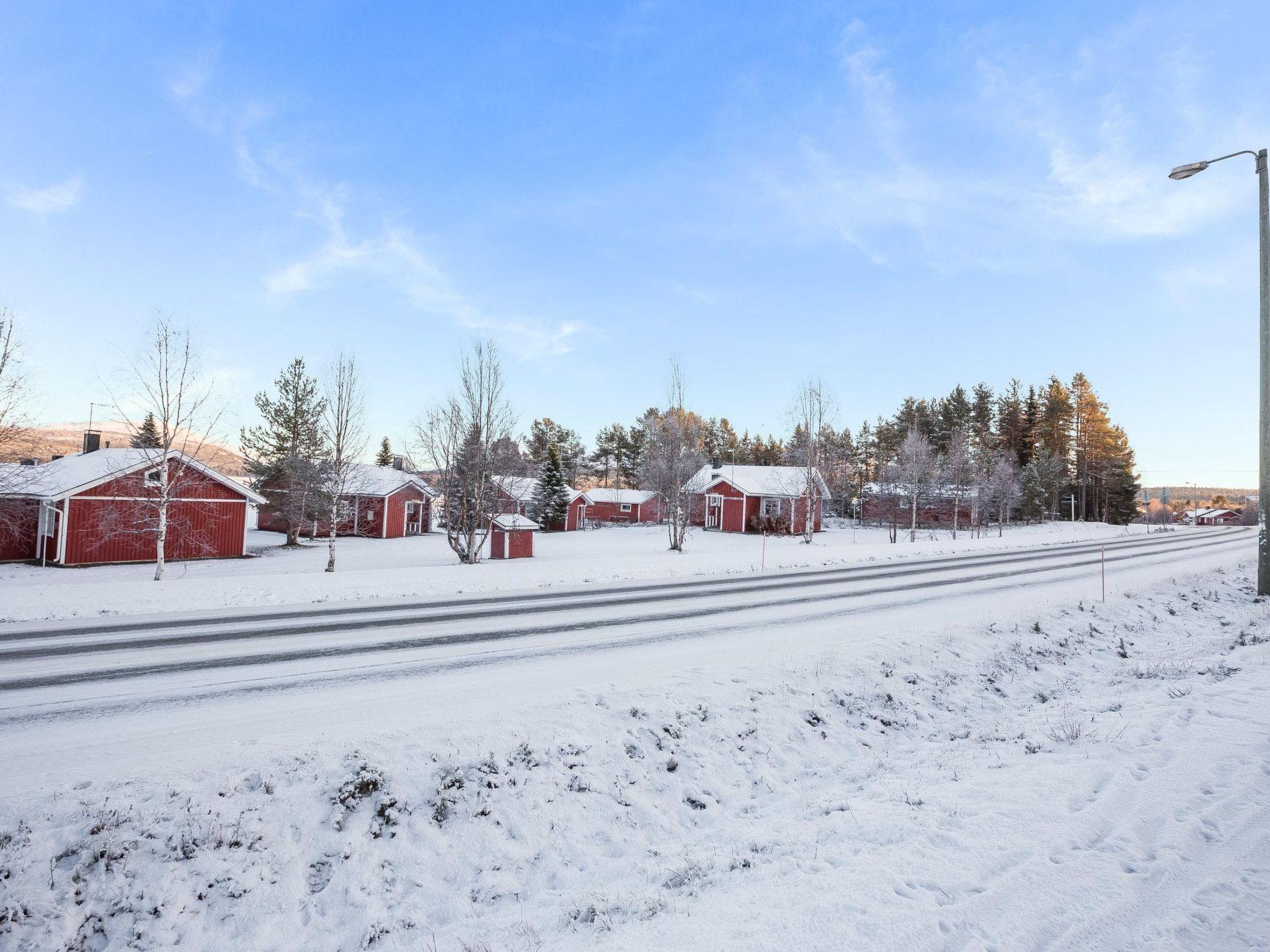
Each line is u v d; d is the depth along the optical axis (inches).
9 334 837.8
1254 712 295.6
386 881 209.8
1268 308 576.1
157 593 571.8
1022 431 3051.2
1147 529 2257.6
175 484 871.1
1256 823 195.5
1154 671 417.4
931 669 410.6
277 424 1659.7
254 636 435.2
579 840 238.4
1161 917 152.5
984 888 168.1
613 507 2947.8
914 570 857.5
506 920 195.3
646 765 279.0
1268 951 138.5
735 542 1659.7
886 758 309.3
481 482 1053.2
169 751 242.4
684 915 175.2
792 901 171.5
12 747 244.5
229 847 206.2
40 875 185.5
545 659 380.8
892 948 145.1
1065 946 142.6
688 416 2058.3
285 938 189.0
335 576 689.6
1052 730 304.8
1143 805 210.7
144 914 186.5
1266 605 597.3
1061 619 549.0
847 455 2664.9
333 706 295.6
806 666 380.5
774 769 296.4
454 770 248.5
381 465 2437.3
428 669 359.3
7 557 1149.1
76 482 1087.6
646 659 383.9
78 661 366.9
